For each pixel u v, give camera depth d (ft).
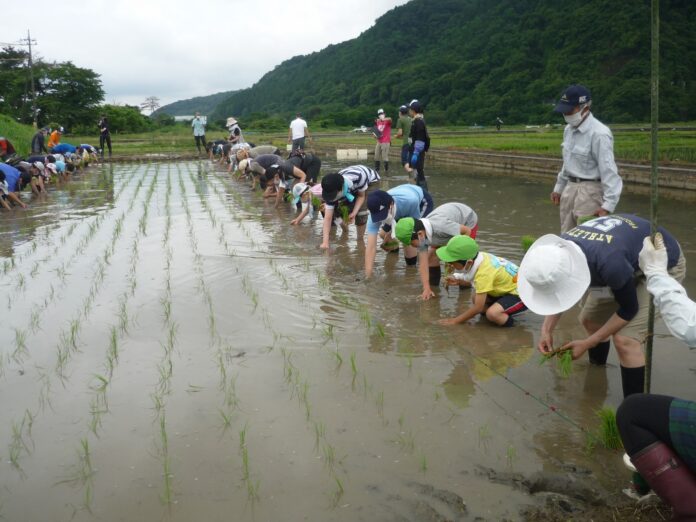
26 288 21.95
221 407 13.17
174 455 11.38
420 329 17.76
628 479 10.46
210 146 89.66
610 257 11.57
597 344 13.85
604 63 222.89
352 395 13.64
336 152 87.81
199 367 15.20
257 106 638.12
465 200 39.86
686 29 216.13
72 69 232.53
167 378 14.60
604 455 11.17
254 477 10.66
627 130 122.31
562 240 12.28
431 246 20.67
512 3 338.54
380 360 15.57
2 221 36.06
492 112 247.70
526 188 46.06
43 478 10.78
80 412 13.07
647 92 195.00
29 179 48.34
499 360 15.56
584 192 19.43
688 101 191.93
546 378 14.49
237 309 19.44
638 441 8.71
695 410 8.30
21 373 15.02
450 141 103.91
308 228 32.58
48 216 37.73
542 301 12.29
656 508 9.61
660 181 43.73
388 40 435.94
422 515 9.62
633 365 12.57
